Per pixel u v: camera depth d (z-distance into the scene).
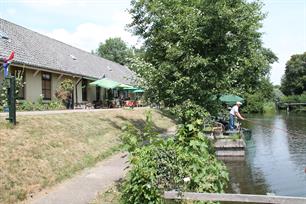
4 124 12.33
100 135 16.19
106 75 38.16
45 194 8.29
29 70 23.19
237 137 17.92
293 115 58.06
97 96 37.12
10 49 22.16
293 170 14.52
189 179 6.81
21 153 10.14
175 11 16.42
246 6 15.02
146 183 6.18
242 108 65.81
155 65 18.53
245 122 41.94
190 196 6.38
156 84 15.93
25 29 29.39
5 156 9.54
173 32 15.48
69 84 26.78
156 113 31.78
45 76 25.42
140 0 21.77
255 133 30.27
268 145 22.30
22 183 8.47
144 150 6.85
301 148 20.84
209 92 14.63
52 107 24.09
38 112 18.48
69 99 27.08
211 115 15.30
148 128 7.86
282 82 93.88
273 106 73.44
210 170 7.40
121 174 10.31
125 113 25.61
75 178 9.85
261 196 6.11
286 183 12.47
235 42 14.52
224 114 18.48
